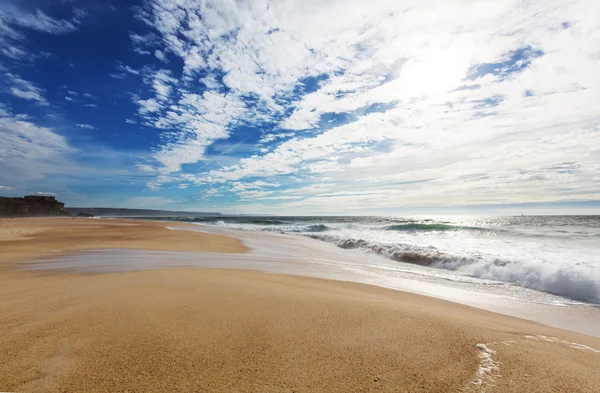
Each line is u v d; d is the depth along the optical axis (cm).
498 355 260
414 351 267
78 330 303
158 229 2514
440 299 616
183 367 232
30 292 468
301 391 203
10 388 197
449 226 2731
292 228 3077
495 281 816
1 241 1458
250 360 247
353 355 259
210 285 550
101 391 196
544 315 544
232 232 2602
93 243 1417
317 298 463
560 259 965
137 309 378
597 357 274
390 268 1000
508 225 2847
